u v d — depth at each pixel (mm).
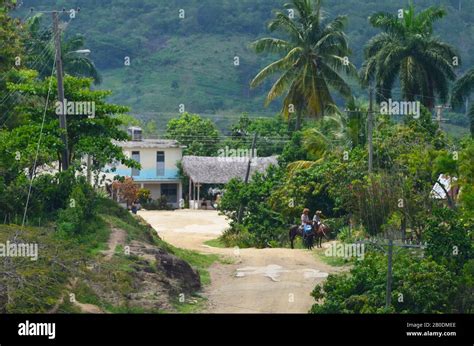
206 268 43188
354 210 47031
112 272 33656
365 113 60781
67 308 29000
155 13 142875
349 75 77438
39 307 27984
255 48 79812
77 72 88875
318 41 77750
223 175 97375
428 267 31266
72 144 46781
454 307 31453
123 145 99000
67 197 42031
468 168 40969
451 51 68938
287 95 79000
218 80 124875
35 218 40562
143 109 117938
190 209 94938
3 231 35094
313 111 77500
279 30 81875
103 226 41344
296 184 58750
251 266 43875
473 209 37000
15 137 44000
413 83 67438
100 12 141875
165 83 125312
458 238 33688
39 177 42875
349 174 52281
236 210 63188
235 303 35344
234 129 104688
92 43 131125
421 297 30219
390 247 30625
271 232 58844
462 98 63438
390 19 69375
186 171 98500
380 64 68500
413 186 44375
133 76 127625
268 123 104188
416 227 42594
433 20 70438
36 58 75625
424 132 53156
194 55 133750
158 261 37312
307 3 78750
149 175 100062
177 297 35062
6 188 40844
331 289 32094
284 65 78375
